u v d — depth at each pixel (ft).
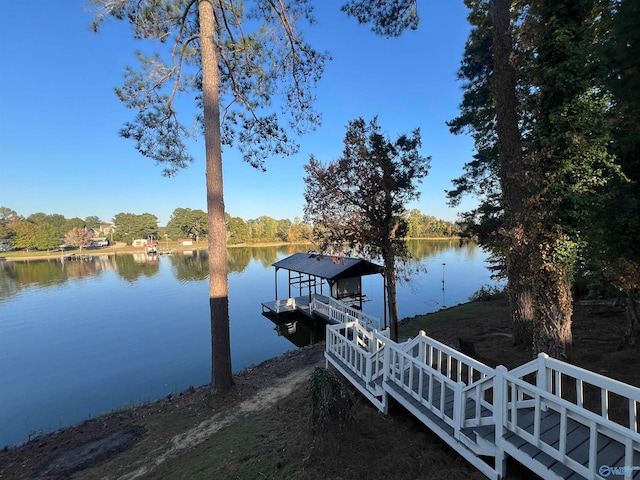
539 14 16.57
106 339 54.90
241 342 48.24
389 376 14.89
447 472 10.61
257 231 315.17
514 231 16.35
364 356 17.21
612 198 16.39
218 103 24.29
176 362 42.78
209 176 23.73
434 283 90.07
